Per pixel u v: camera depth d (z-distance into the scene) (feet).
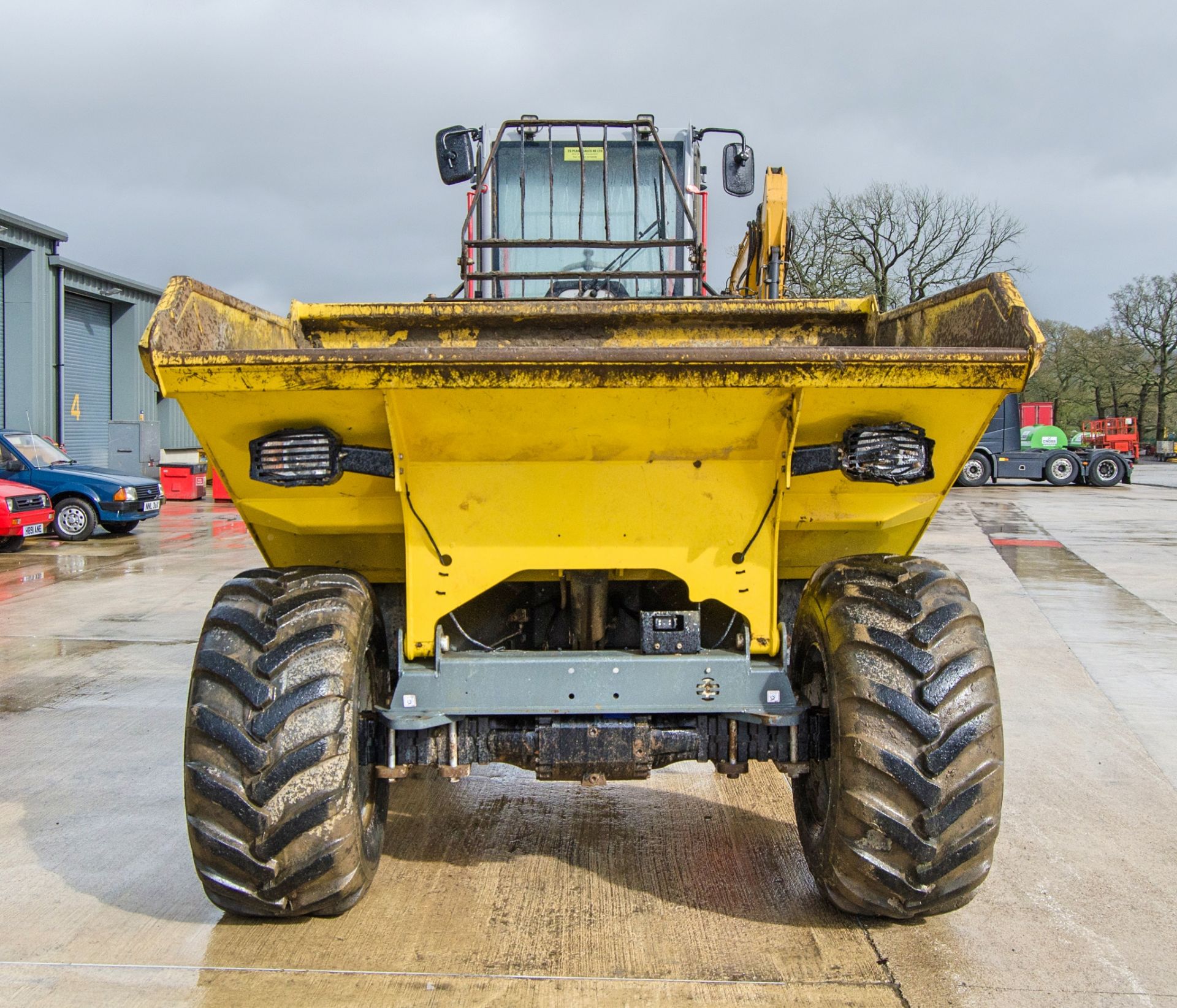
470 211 16.40
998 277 9.32
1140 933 9.88
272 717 8.28
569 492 9.21
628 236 17.44
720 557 9.32
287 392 8.34
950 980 8.93
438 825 12.74
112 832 12.42
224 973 8.97
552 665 9.15
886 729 8.45
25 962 9.18
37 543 46.68
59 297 83.82
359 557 10.54
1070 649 22.72
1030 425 98.89
